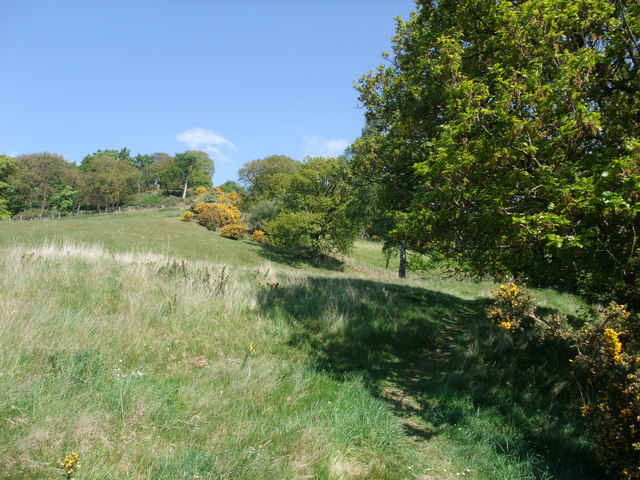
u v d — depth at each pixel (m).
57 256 9.96
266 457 3.36
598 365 4.18
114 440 3.36
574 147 5.24
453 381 6.12
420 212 6.21
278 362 6.02
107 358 4.83
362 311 9.42
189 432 3.68
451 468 3.96
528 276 6.93
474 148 5.63
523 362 6.85
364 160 11.14
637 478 3.35
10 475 2.71
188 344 6.08
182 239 41.22
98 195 77.38
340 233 39.16
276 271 13.82
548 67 5.95
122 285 7.94
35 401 3.53
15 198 69.38
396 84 9.55
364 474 3.52
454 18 7.61
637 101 5.56
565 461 4.08
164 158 123.31
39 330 5.00
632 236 5.07
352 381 5.80
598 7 5.59
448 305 13.51
